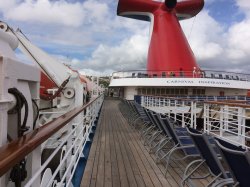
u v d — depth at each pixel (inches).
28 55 225.5
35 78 94.0
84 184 161.2
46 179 100.2
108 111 749.3
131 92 897.5
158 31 893.2
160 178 173.5
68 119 109.2
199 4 1014.4
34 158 82.7
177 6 1015.6
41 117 204.1
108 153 240.2
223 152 90.7
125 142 291.6
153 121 262.7
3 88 64.8
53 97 201.9
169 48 853.8
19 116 71.8
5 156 51.3
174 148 180.7
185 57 848.3
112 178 172.9
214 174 122.3
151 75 841.5
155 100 481.4
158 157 212.5
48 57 226.2
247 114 312.2
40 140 68.5
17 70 75.2
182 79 786.8
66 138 120.9
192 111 288.7
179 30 896.9
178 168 193.9
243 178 88.7
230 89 852.0
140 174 181.3
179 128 233.9
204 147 117.4
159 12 917.2
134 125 393.7
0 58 65.5
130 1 940.0
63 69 226.8
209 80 784.9
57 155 151.2
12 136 78.6
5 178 70.2
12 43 93.2
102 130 382.3
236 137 247.1
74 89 219.0
